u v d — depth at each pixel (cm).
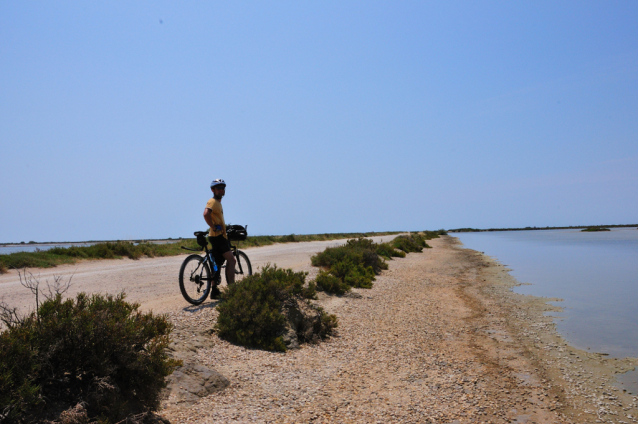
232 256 807
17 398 304
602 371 637
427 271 1862
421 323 902
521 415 478
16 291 991
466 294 1305
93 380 362
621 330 883
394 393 520
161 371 405
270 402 465
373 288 1270
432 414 464
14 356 322
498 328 892
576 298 1260
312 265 1505
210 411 429
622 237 8119
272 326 668
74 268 1585
